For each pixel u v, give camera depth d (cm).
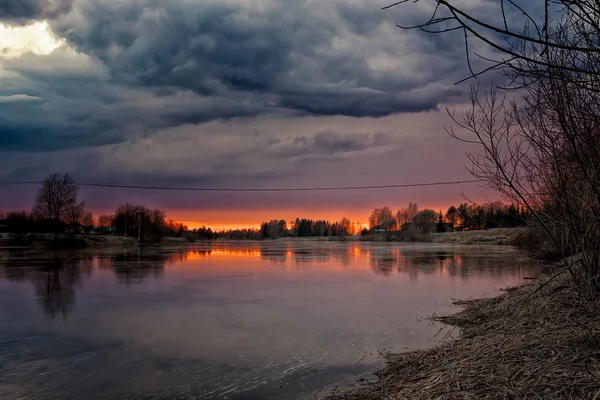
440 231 12138
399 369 726
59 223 6362
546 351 552
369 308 1352
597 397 397
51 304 1473
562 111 484
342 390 665
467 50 268
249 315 1266
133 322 1181
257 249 6562
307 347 919
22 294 1695
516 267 2636
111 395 669
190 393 674
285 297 1603
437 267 2769
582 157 555
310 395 652
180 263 3366
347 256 4256
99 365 812
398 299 1517
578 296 779
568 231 827
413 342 937
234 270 2736
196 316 1259
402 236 11406
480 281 1991
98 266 3020
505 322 845
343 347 912
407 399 528
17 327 1127
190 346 938
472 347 684
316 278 2241
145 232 9250
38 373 771
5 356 871
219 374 757
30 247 5744
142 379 737
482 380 499
